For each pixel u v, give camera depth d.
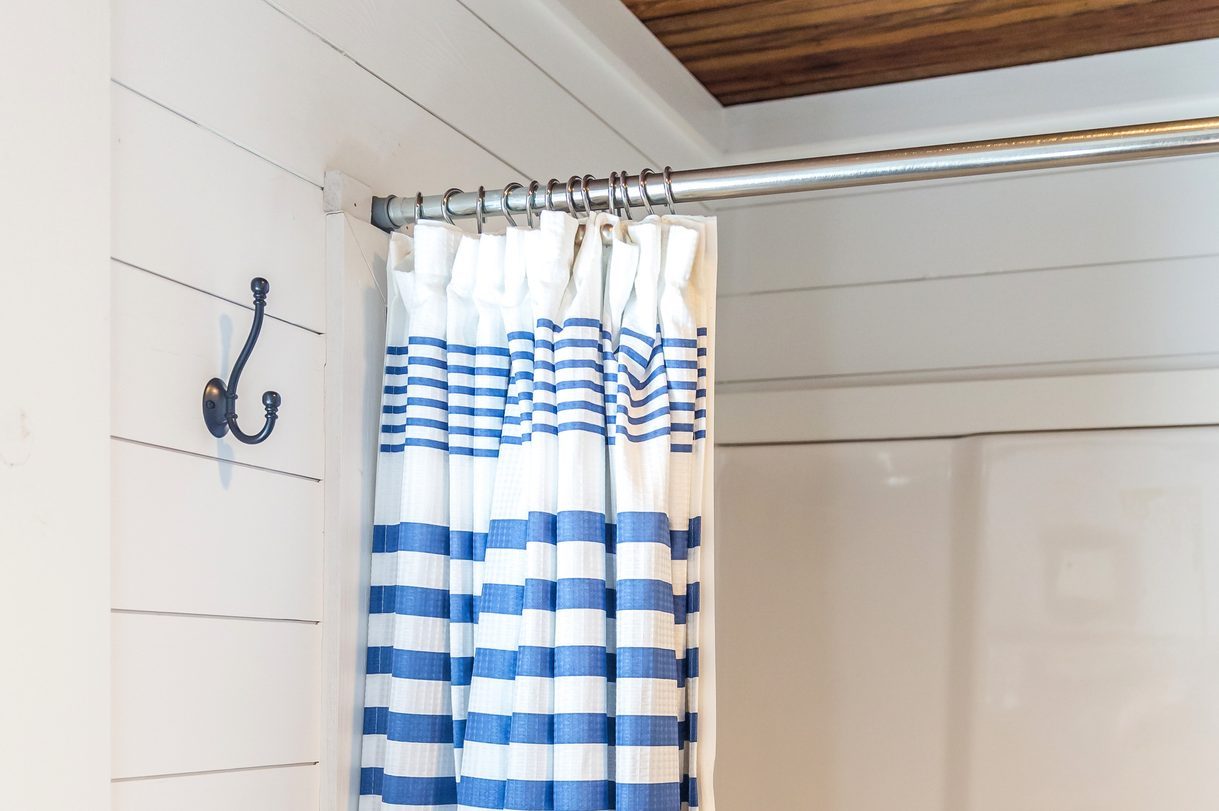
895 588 2.04
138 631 1.01
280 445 1.19
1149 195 2.06
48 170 0.94
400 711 1.20
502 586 1.20
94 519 0.95
